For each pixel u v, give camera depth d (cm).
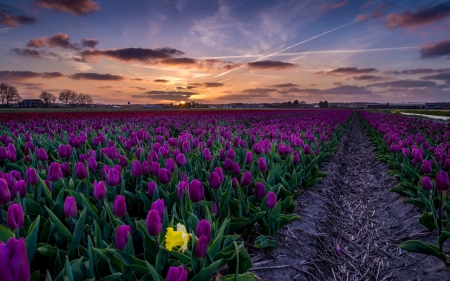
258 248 424
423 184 466
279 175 555
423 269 443
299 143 816
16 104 11288
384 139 1210
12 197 319
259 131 1133
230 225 388
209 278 245
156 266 254
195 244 248
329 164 1030
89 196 398
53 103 12050
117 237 245
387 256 507
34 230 249
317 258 456
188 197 351
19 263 152
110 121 1886
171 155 642
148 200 389
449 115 5638
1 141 769
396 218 637
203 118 2452
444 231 398
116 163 566
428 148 851
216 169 414
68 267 212
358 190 877
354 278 446
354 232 600
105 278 238
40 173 466
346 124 2666
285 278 386
